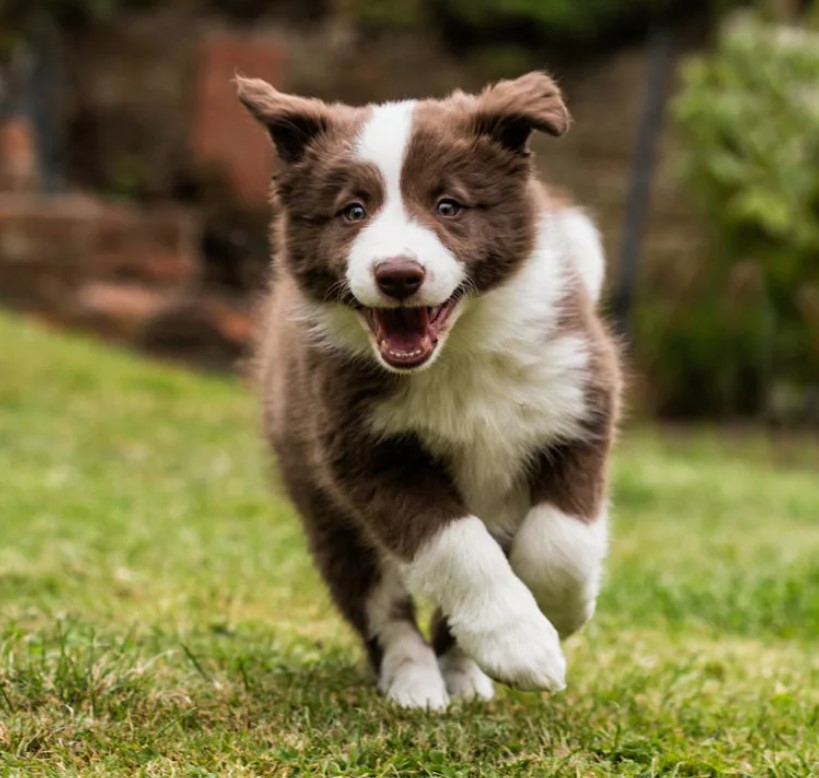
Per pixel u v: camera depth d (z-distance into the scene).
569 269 5.26
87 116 22.72
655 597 7.96
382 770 4.50
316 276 5.08
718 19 22.02
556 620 5.21
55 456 12.30
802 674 6.23
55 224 19.31
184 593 7.05
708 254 20.70
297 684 5.50
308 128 5.16
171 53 22.66
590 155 21.83
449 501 5.04
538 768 4.58
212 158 21.62
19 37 22.22
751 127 18.23
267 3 23.53
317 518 5.72
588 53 22.64
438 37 22.73
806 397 20.75
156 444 13.52
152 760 4.44
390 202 4.89
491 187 4.97
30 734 4.59
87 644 5.64
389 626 5.66
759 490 13.97
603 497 5.23
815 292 18.97
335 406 5.12
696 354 20.52
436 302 4.72
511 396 5.09
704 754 4.80
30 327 17.64
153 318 19.19
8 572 7.21
